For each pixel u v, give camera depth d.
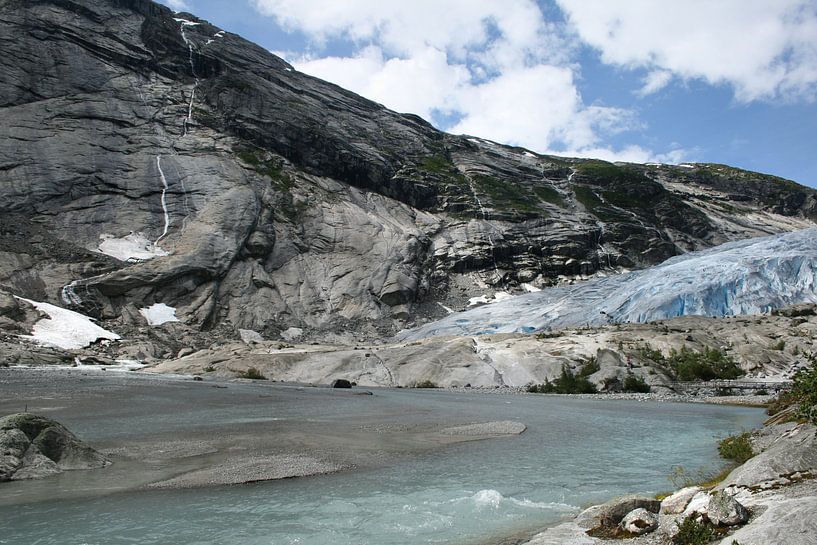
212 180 107.62
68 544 12.27
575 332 74.44
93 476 18.02
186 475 18.30
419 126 176.12
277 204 111.50
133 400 36.69
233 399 40.16
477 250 123.19
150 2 138.62
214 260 93.12
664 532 11.94
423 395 49.19
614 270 133.00
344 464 20.72
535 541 12.40
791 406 30.73
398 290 103.75
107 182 100.69
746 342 67.56
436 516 14.82
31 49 110.50
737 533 10.45
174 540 12.66
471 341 68.88
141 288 85.06
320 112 148.50
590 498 17.08
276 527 13.70
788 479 13.37
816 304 80.00
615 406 43.75
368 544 12.72
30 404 32.38
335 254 108.31
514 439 27.53
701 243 155.00
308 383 59.25
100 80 115.81
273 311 93.50
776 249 103.25
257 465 19.88
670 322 77.62
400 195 137.00
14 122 100.12
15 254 80.88
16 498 15.57
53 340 68.06
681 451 25.08
